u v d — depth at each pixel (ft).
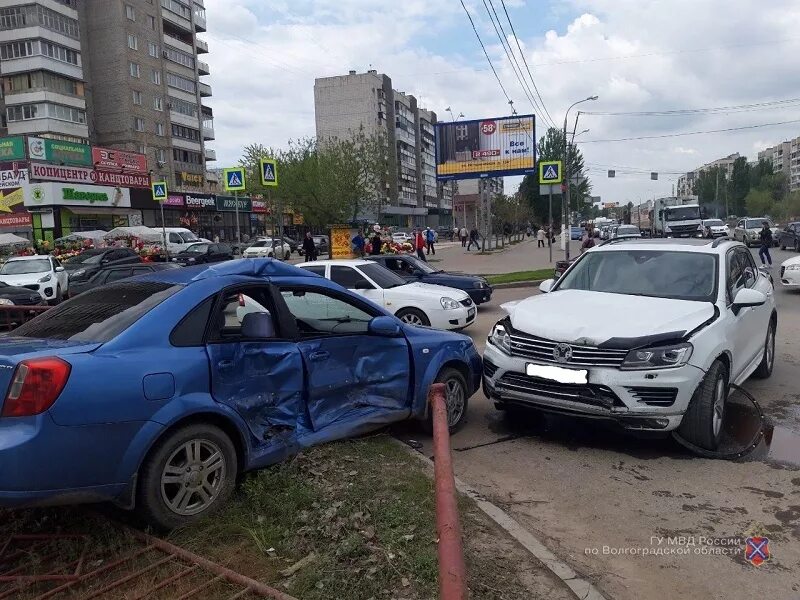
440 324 35.76
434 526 12.14
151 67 221.05
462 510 13.38
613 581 11.12
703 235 147.84
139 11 215.92
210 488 12.55
